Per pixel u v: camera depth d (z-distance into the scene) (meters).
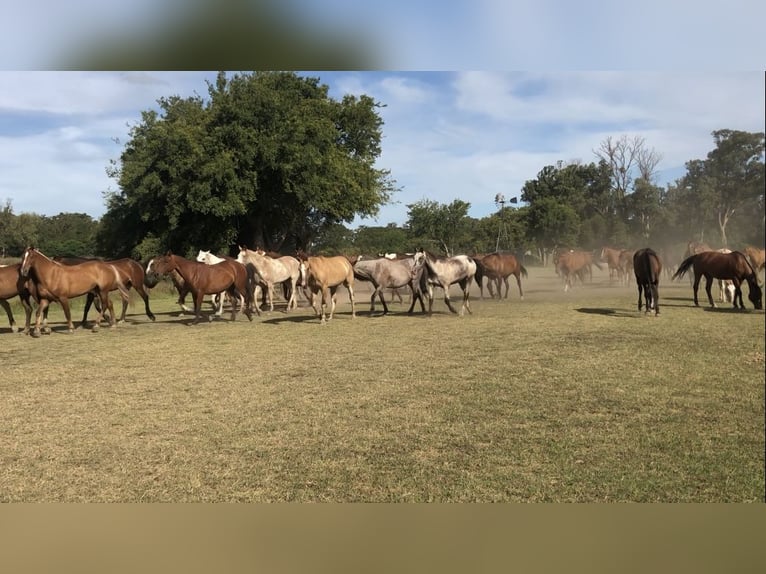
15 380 6.83
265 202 30.06
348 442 4.43
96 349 9.16
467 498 3.32
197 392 6.15
